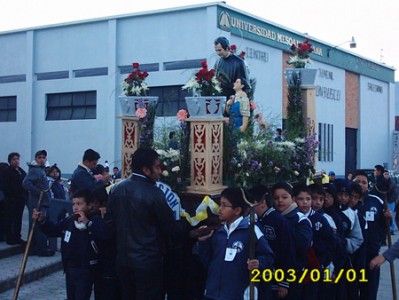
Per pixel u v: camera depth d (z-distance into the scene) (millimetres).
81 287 5812
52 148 23719
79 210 5789
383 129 36375
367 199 7180
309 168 6945
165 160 5699
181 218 5520
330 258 6059
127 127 6176
